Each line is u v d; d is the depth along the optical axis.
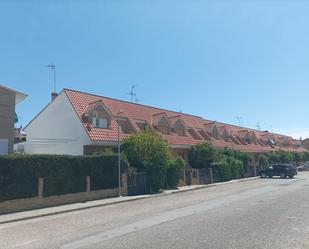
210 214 13.93
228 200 19.06
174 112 43.50
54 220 14.45
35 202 17.89
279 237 9.46
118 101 35.16
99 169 21.97
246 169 44.88
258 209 15.09
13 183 16.98
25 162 17.66
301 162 75.94
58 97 30.58
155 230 10.88
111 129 29.77
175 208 16.28
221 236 9.71
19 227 13.09
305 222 11.73
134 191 24.34
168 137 35.44
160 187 26.38
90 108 28.97
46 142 30.91
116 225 12.19
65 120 29.55
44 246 9.40
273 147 67.19
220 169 37.34
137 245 8.94
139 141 25.42
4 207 16.45
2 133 21.58
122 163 23.75
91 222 13.23
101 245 9.12
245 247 8.43
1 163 16.64
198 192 25.62
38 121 31.98
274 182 35.22
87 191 20.97
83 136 27.72
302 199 18.84
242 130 58.84
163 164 25.98
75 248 8.95
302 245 8.55
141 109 37.03
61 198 19.31
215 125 47.88
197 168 36.25
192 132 42.28
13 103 22.42
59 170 19.39
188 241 9.20
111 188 22.61
